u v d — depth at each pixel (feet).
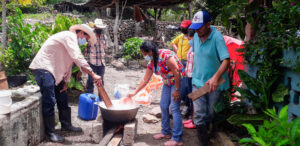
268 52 9.13
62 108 12.01
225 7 10.61
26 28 18.17
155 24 54.34
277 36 9.28
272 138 7.06
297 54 7.89
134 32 53.26
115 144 10.50
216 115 11.34
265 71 9.24
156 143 11.29
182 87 14.20
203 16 9.04
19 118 9.21
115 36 37.86
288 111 8.77
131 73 29.66
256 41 10.43
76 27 12.09
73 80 17.98
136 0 46.60
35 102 10.37
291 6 8.13
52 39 10.75
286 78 9.05
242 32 10.84
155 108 15.26
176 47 15.83
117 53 36.91
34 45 18.40
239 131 10.56
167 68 10.42
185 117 14.74
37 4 23.12
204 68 9.80
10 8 18.99
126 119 11.08
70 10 89.04
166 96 11.21
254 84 9.80
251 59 10.81
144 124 13.79
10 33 18.28
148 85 17.71
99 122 11.33
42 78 10.54
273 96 8.84
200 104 9.80
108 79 25.71
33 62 10.75
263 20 10.22
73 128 12.16
